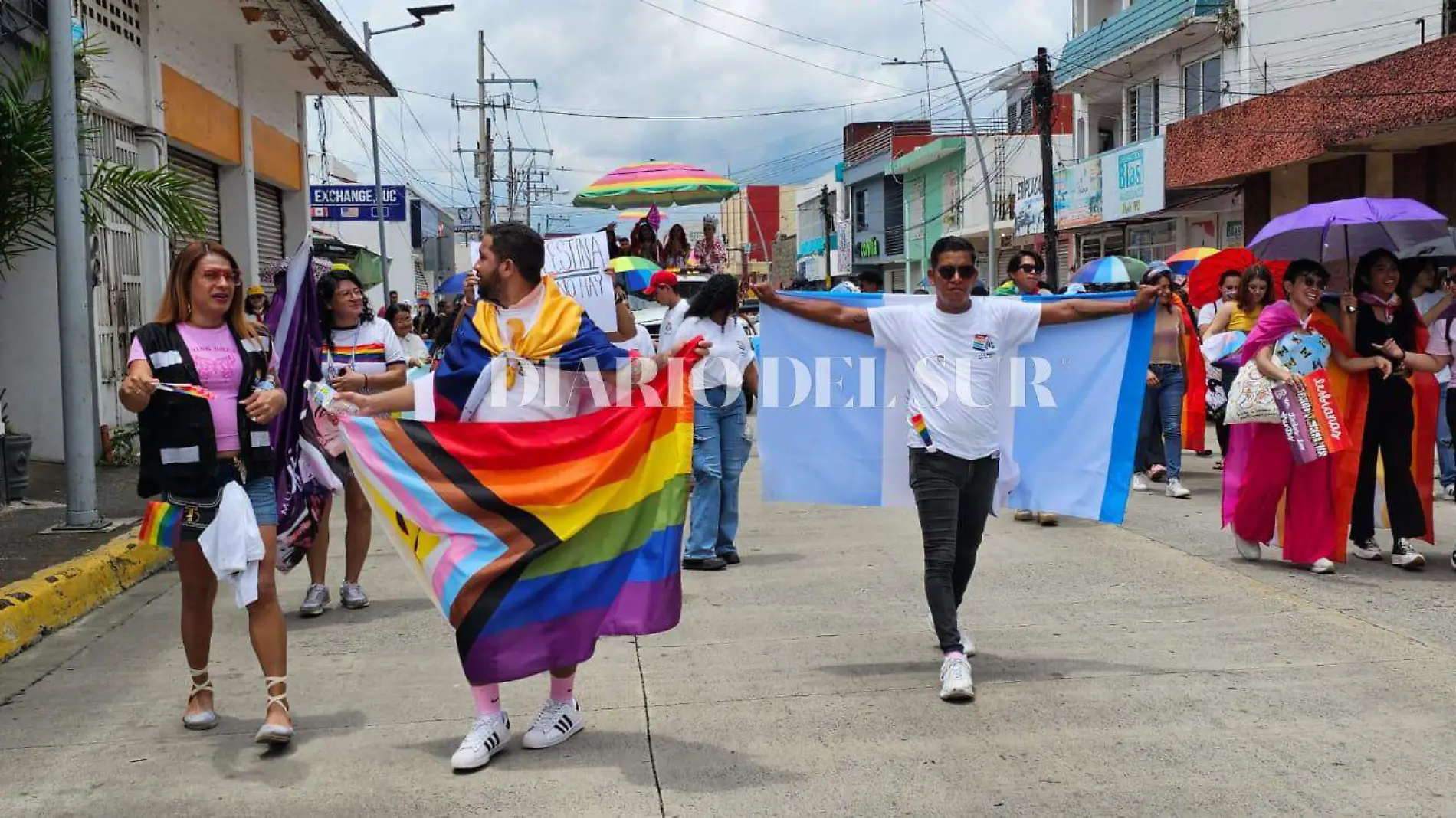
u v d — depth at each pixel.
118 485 10.78
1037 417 5.50
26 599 6.23
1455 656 5.33
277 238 20.27
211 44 16.05
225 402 4.48
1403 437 7.18
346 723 4.78
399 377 6.87
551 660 4.28
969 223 42.97
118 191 9.68
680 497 4.41
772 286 5.52
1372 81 17.61
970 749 4.34
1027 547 8.02
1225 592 6.64
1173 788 3.94
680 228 16.92
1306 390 6.94
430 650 5.86
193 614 4.70
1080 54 28.67
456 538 4.28
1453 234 10.34
